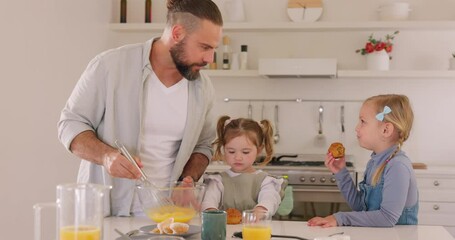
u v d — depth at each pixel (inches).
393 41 199.2
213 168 178.5
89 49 184.2
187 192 81.7
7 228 137.5
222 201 106.9
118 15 209.8
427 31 197.8
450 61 189.9
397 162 97.4
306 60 186.7
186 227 77.4
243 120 111.1
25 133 144.9
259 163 178.1
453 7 196.5
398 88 198.8
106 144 93.9
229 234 84.4
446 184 174.9
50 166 158.4
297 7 199.2
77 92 95.7
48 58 156.2
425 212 175.3
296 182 175.3
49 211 154.7
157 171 100.3
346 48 200.8
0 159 134.2
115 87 95.5
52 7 157.8
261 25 193.9
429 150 197.8
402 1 198.4
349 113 201.0
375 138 105.0
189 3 94.6
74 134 93.0
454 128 196.9
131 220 92.0
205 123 107.8
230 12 198.2
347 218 92.4
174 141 101.3
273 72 188.7
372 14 199.2
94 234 61.2
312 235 84.2
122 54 96.7
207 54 95.9
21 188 143.4
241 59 198.2
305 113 203.0
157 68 98.4
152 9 208.5
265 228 75.8
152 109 98.4
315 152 202.4
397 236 84.8
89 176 97.3
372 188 101.0
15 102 139.9
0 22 133.2
